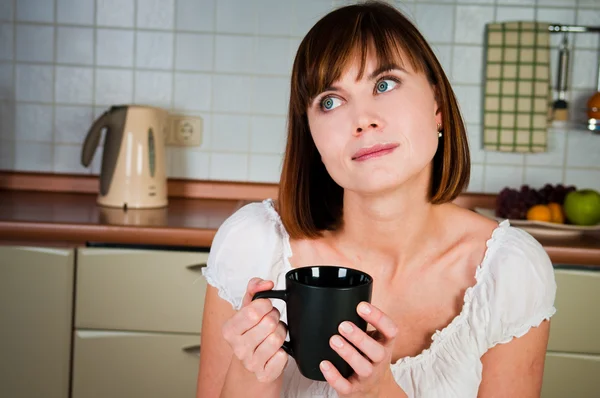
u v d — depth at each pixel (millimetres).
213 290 967
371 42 806
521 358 894
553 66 2289
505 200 2006
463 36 2268
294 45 2271
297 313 647
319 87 814
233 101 2291
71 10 2250
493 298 876
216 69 2277
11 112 2281
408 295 908
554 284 919
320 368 645
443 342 871
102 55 2268
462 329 872
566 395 1731
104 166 2045
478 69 2281
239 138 2305
